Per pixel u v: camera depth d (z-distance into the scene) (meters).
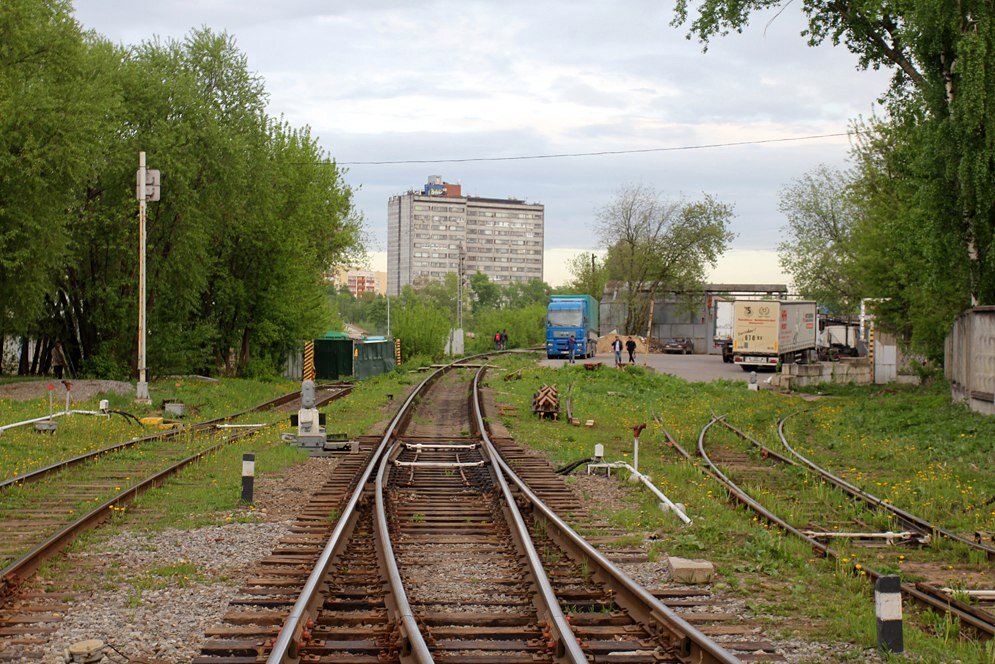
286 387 41.34
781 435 23.53
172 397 30.73
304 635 6.98
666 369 55.66
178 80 37.19
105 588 8.91
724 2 30.09
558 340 65.88
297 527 11.93
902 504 14.52
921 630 8.11
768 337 51.97
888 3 28.06
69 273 37.44
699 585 9.39
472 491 14.96
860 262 42.19
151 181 30.50
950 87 27.53
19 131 30.38
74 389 30.48
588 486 16.03
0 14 29.55
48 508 12.88
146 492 14.27
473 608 8.23
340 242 48.34
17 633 7.45
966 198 27.28
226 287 42.16
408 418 27.36
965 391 27.30
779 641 7.60
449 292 156.88
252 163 39.97
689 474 17.31
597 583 8.98
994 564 10.78
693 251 87.75
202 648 7.02
